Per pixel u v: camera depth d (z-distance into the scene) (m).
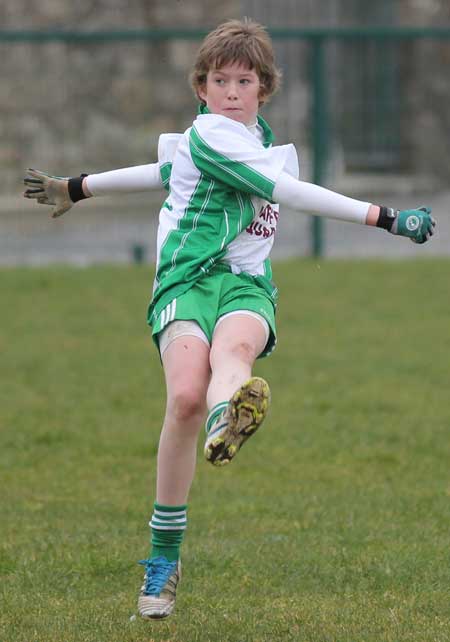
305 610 17.11
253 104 15.86
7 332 39.94
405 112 65.00
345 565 19.31
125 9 68.38
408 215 14.91
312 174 54.97
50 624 16.52
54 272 50.97
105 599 17.81
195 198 15.66
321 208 15.07
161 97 61.06
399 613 16.89
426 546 20.27
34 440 27.67
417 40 66.06
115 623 16.58
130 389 32.56
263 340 15.08
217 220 15.58
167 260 15.58
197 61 16.06
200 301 15.20
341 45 64.31
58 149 58.91
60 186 16.92
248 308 15.13
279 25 70.69
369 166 64.12
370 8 71.56
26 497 23.53
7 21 67.19
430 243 58.47
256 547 20.25
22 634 16.09
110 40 55.00
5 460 26.09
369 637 15.85
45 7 67.56
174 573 15.91
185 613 17.08
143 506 22.83
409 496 23.39
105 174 16.81
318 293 46.66
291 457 26.33
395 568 19.03
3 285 48.16
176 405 14.71
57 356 36.47
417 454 26.56
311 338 38.94
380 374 34.12
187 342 14.88
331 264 53.12
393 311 43.31
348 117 64.06
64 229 55.53
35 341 38.59
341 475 25.05
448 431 28.33
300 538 20.80
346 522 21.72
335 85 63.75
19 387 32.75
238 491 23.88
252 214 15.67
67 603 17.58
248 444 27.30
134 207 55.78
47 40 54.91
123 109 60.38
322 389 32.38
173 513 15.76
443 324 41.16
